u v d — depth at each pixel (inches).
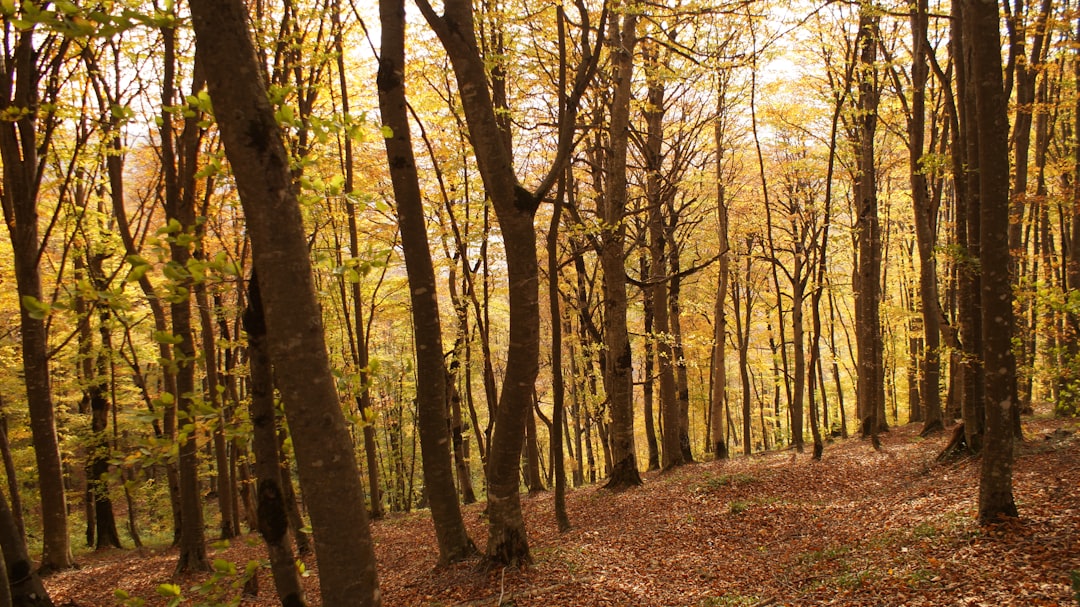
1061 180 609.6
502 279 697.0
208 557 502.6
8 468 374.6
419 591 323.3
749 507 439.2
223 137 115.3
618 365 583.8
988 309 277.3
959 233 431.8
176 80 405.1
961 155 426.6
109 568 512.1
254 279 146.4
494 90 446.0
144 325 530.6
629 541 390.0
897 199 862.5
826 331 1262.3
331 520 118.6
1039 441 424.5
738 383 1547.7
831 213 639.8
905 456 517.7
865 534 329.7
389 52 285.0
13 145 391.5
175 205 393.1
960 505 321.7
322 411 118.3
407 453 1192.8
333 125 132.5
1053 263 564.7
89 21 118.3
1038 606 205.5
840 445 734.5
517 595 298.4
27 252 406.3
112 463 141.3
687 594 296.0
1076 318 349.1
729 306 1070.4
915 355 870.4
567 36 483.8
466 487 742.5
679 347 745.0
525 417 313.3
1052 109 470.9
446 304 857.5
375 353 890.7
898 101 693.3
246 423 161.6
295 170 141.1
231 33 112.3
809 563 308.2
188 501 453.7
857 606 243.4
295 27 431.5
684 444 764.6
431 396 332.5
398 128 292.2
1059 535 252.2
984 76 261.0
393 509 1163.3
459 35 238.5
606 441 866.1
